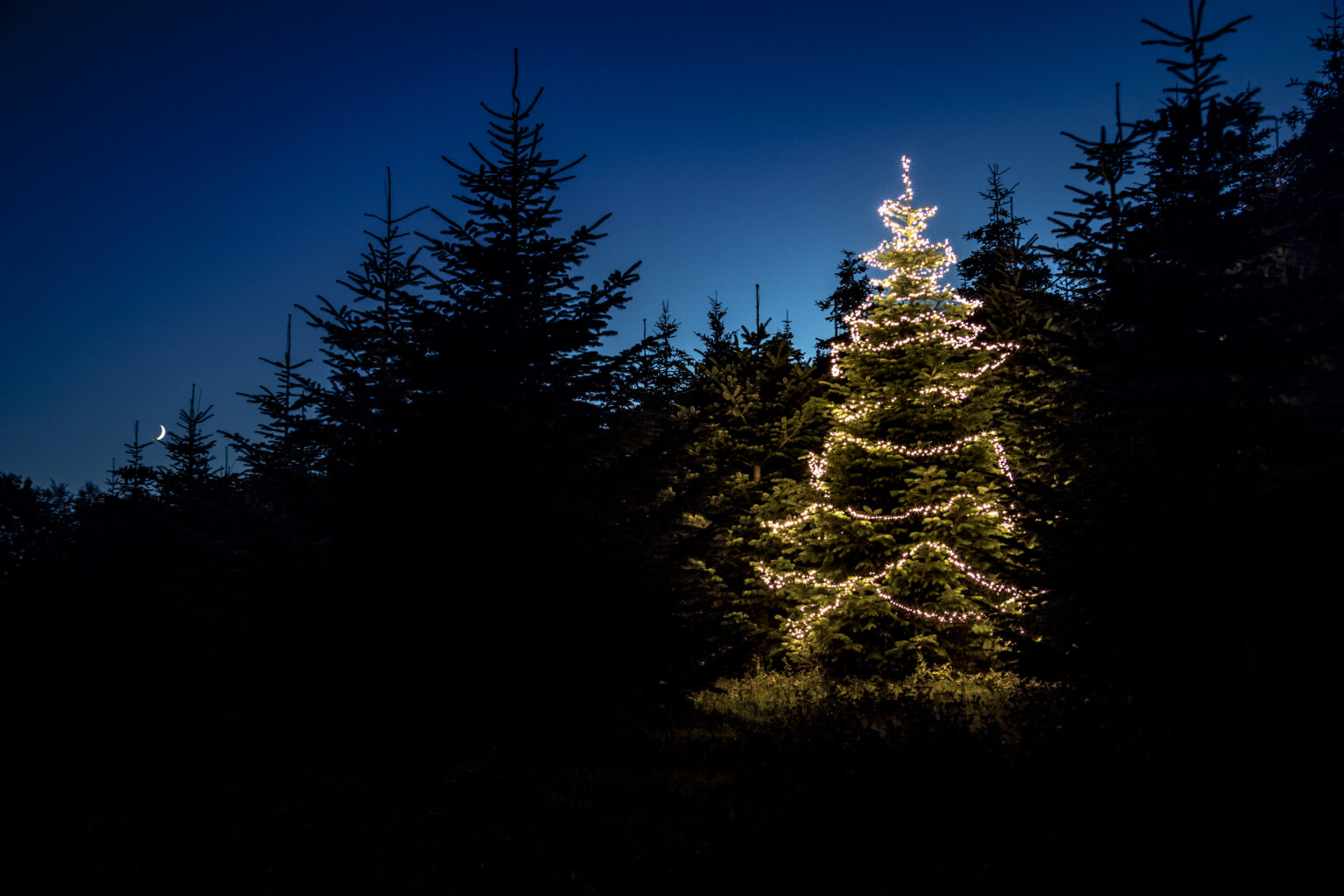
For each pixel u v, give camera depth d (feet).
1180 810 16.63
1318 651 21.13
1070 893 14.97
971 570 52.80
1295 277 26.76
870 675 53.78
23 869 16.15
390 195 38.65
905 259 59.57
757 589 63.26
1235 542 23.52
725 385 67.67
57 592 48.73
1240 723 19.24
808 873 16.49
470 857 17.93
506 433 31.63
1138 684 23.54
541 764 25.86
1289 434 24.56
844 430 61.31
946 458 56.49
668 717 32.81
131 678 44.09
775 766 23.68
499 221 35.91
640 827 19.81
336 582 29.60
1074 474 29.04
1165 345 25.96
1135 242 28.19
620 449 34.09
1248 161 27.40
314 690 30.53
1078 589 25.89
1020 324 56.13
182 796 21.71
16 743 26.05
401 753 27.50
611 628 30.19
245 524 34.76
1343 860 14.87
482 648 29.99
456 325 32.81
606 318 34.68
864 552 56.90
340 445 32.27
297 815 20.47
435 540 30.17
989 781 18.98
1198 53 28.07
